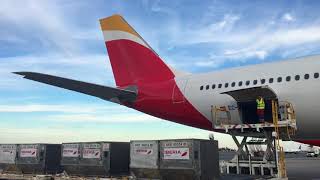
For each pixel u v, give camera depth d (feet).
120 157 57.88
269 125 60.49
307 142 69.00
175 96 77.05
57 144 65.82
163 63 81.56
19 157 65.82
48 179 57.47
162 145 49.85
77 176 57.62
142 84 82.28
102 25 88.84
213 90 72.13
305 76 61.67
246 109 68.95
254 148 69.10
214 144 50.31
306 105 60.85
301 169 103.71
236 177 54.75
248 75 68.95
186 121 78.02
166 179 49.52
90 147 58.49
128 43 84.84
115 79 86.17
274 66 66.90
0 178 63.41
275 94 63.93
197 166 46.47
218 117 70.85
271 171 60.08
